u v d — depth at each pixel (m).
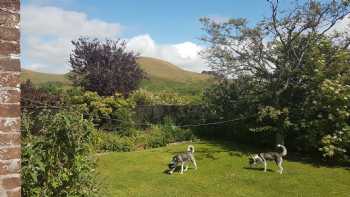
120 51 27.73
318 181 14.15
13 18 2.81
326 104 17.36
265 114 18.25
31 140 5.54
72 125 5.92
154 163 17.03
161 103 28.34
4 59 2.76
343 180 14.34
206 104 23.55
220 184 13.59
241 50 19.66
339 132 16.78
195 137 23.70
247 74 20.22
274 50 19.53
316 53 18.52
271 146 21.28
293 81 19.34
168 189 12.84
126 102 24.03
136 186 13.12
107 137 20.28
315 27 18.33
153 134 22.41
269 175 14.99
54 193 5.70
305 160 18.03
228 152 19.62
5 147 2.77
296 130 18.78
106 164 16.41
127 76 27.34
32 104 16.69
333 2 17.61
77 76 27.25
